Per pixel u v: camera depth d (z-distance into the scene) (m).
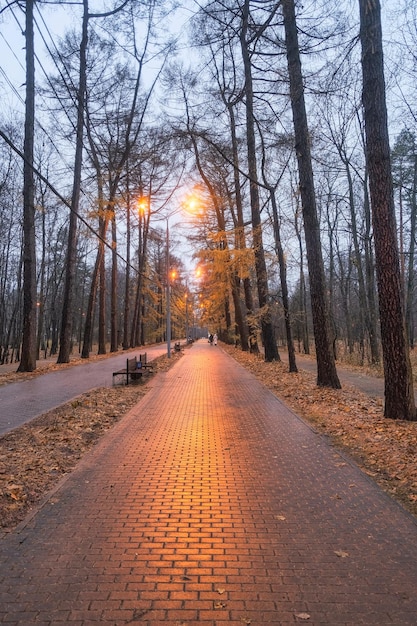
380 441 7.05
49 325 57.31
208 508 4.66
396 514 4.51
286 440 7.43
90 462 6.29
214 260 19.91
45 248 43.91
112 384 15.45
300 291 37.66
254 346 30.97
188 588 3.24
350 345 33.59
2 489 5.12
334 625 2.84
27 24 19.02
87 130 26.05
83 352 29.95
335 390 12.52
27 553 3.72
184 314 64.00
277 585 3.28
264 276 19.55
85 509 4.64
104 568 3.49
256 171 20.83
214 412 9.99
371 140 8.53
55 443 7.24
